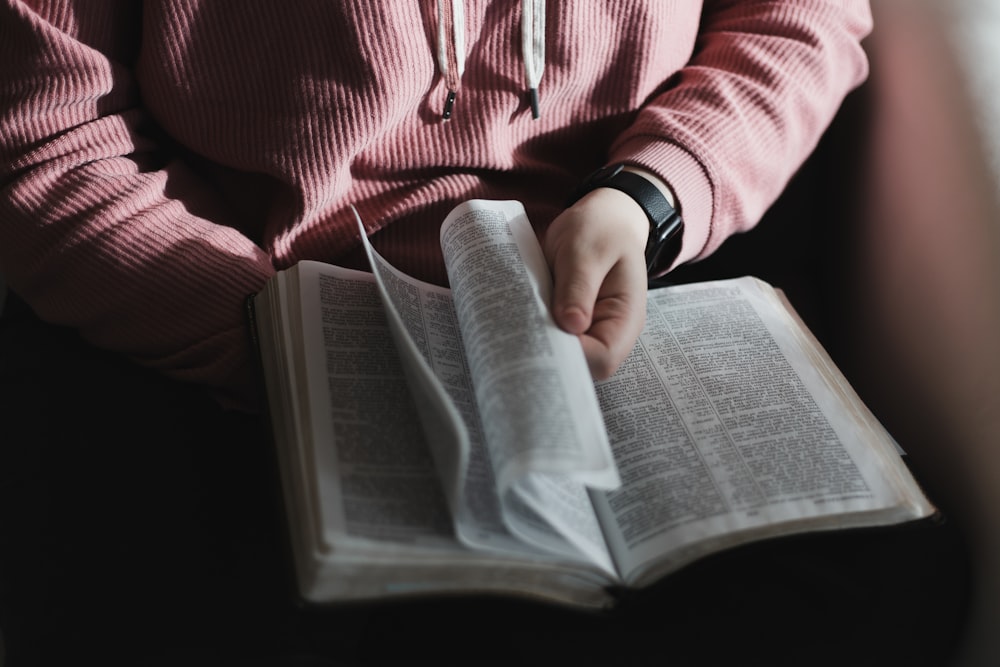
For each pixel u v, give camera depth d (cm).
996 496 56
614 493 50
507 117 68
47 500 54
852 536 53
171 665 47
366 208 68
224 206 69
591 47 68
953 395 62
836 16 77
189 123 64
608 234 58
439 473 43
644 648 47
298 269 57
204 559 51
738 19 79
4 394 61
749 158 70
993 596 54
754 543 47
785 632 48
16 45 58
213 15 60
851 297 82
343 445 47
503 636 47
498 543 42
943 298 65
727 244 84
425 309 57
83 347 66
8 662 48
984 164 64
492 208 58
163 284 59
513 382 45
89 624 48
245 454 58
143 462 56
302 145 62
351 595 42
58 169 60
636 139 70
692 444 53
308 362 51
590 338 52
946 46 74
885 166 77
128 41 65
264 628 48
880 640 48
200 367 61
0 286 80
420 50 62
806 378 58
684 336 61
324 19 59
